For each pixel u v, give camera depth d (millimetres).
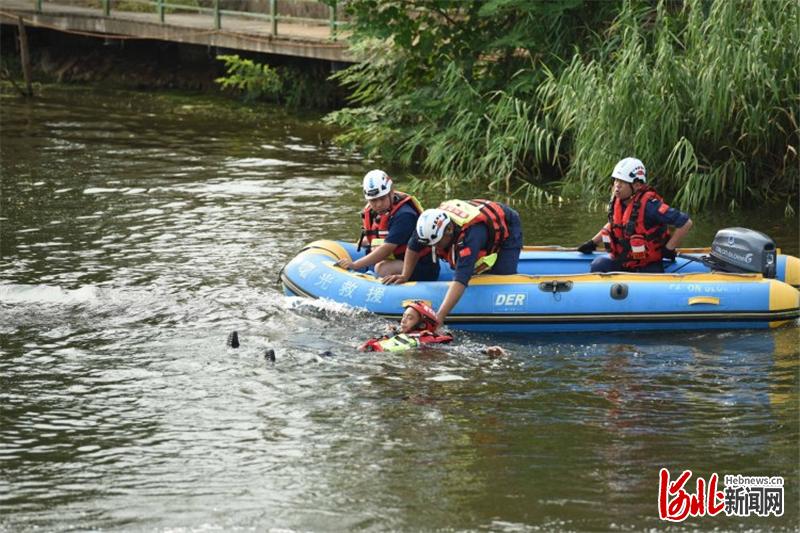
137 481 8109
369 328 11477
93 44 32562
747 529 7426
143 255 14289
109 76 31281
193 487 8008
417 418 9219
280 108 27234
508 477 8133
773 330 11695
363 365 10461
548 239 15156
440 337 11117
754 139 16938
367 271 12820
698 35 16812
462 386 9961
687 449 8617
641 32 18375
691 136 17000
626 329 11602
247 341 11117
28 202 17281
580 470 8250
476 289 11555
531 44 19094
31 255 14227
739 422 9148
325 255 12625
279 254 14398
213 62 30328
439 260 12906
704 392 9836
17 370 10305
